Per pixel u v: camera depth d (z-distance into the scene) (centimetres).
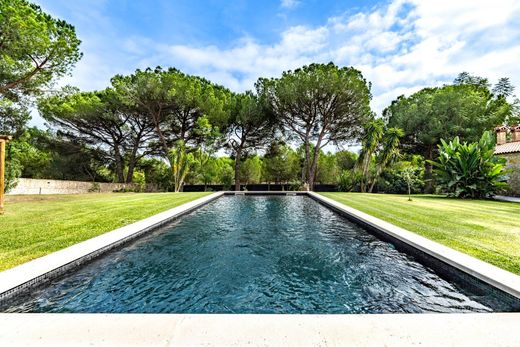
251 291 306
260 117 1833
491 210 712
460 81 2584
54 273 297
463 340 175
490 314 210
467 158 1091
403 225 530
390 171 1625
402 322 197
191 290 307
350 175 1769
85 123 1800
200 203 992
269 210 949
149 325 192
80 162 2034
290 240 529
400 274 353
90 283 324
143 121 1933
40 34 842
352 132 1770
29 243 389
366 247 477
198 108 1738
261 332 183
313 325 192
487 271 280
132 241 475
